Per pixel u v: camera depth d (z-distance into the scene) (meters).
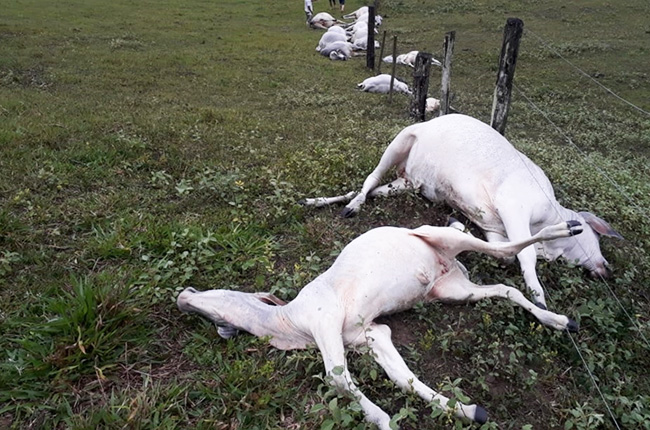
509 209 4.66
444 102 8.96
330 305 3.58
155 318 3.92
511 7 20.84
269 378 3.44
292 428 3.18
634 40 16.11
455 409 3.15
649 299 4.69
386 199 5.68
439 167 5.21
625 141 9.74
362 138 7.84
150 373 3.52
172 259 4.52
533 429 3.30
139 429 3.05
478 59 14.81
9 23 15.61
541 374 3.71
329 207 5.62
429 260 4.01
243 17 20.80
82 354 3.45
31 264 4.39
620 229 5.63
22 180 5.61
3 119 7.57
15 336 3.66
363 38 16.77
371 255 3.81
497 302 4.11
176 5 21.77
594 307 4.17
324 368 3.54
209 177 5.88
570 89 12.42
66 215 5.06
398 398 3.37
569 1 21.27
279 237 5.05
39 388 3.29
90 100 9.45
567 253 4.77
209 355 3.62
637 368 3.88
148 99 9.86
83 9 18.97
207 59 13.63
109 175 5.96
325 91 11.69
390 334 3.59
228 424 3.16
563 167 6.96
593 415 3.20
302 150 6.99
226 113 8.94
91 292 3.70
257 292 4.15
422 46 16.41
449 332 3.78
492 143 5.07
